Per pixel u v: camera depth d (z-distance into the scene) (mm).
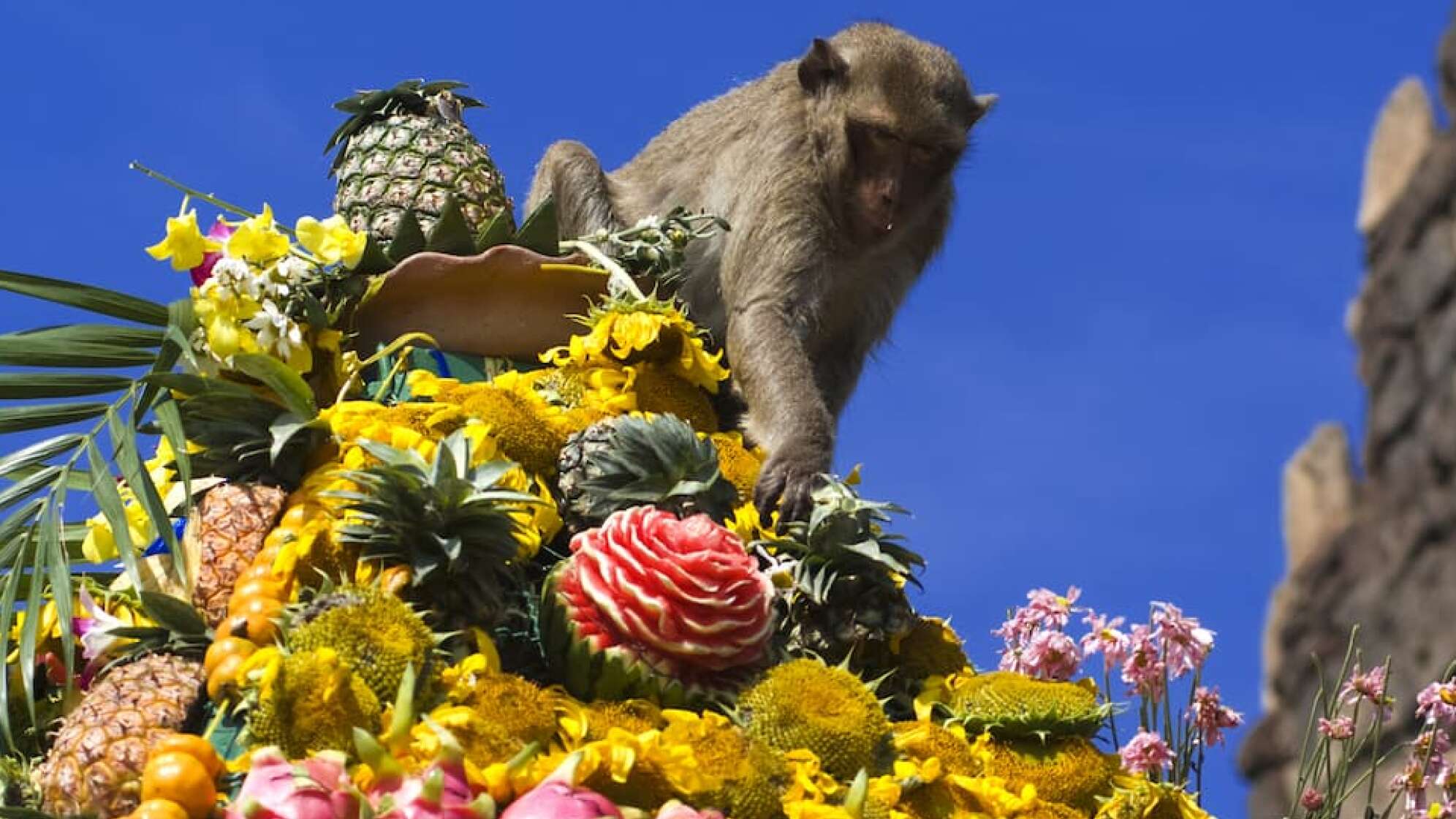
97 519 6070
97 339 5930
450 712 4887
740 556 5422
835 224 7887
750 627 5371
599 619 5355
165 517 5520
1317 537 19391
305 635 4977
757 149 8008
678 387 6484
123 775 4898
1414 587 18047
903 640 5992
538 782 4801
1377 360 19750
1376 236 20469
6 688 5375
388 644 4965
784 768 5172
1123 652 6578
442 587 5266
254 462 5785
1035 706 5688
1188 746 6578
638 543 5344
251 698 4926
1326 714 7480
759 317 7598
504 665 5480
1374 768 6691
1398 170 20609
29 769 5215
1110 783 5695
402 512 5230
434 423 5789
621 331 6258
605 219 8367
